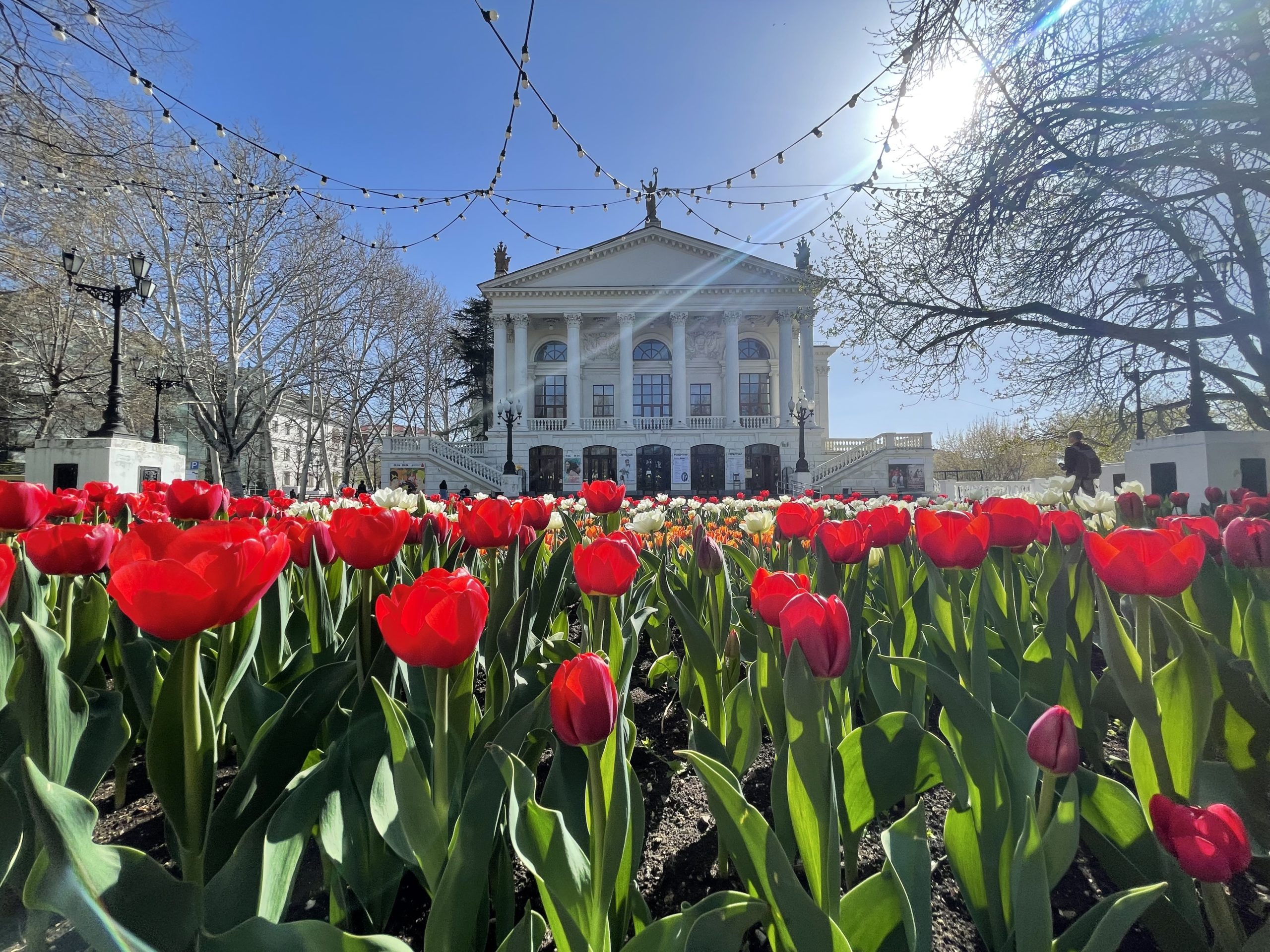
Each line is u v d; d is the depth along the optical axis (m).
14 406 26.72
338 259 28.97
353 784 1.19
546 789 1.24
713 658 1.77
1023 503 1.84
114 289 15.23
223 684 1.27
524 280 41.78
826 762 0.98
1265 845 1.18
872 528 2.25
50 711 1.10
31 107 10.73
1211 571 1.75
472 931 0.97
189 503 2.44
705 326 44.34
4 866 0.99
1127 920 0.82
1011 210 10.20
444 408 50.19
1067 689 1.71
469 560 2.60
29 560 1.67
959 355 13.18
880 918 1.01
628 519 5.05
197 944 0.78
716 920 0.89
